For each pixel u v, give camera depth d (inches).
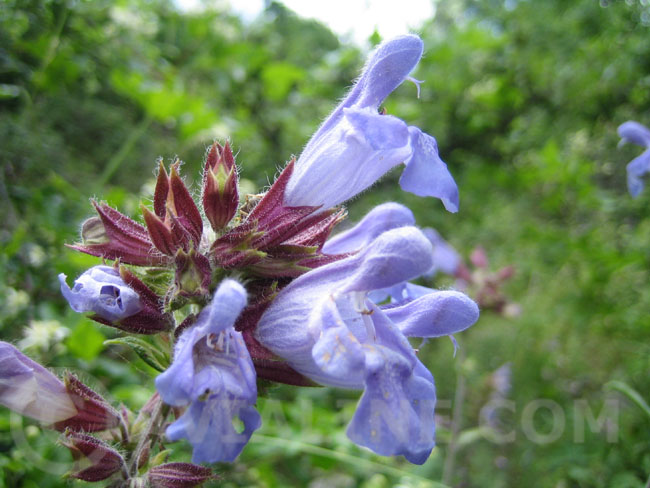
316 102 15.0
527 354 10.0
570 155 12.9
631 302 10.1
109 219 2.7
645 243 10.0
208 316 2.3
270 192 2.8
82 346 4.6
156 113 7.5
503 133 17.8
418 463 2.1
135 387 5.2
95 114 8.4
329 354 2.1
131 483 2.7
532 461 7.7
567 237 10.9
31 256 5.4
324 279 2.5
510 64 16.6
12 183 5.9
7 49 6.2
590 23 13.9
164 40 11.8
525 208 14.4
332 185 2.8
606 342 10.2
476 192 16.6
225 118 10.3
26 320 5.1
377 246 2.4
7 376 2.6
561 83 14.0
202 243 2.8
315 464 5.7
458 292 2.7
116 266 2.6
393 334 2.3
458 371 6.7
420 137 2.6
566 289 10.9
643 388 7.7
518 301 11.5
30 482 4.1
